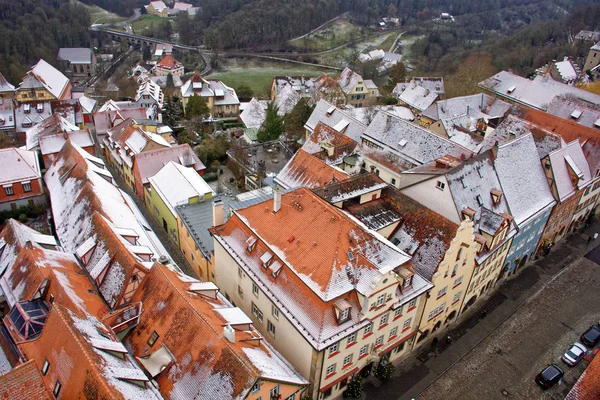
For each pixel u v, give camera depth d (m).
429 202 57.47
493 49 194.25
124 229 54.16
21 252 47.44
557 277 68.06
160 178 74.12
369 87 151.50
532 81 118.25
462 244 49.59
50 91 139.25
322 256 43.84
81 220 57.06
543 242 71.56
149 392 35.94
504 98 121.00
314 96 125.00
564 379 52.31
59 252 50.25
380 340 47.78
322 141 79.00
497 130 76.81
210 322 38.78
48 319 36.97
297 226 47.00
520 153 64.50
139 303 43.28
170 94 151.88
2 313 49.91
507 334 57.81
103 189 63.56
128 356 38.47
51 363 35.53
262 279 46.38
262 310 47.59
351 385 47.34
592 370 39.47
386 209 55.62
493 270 61.19
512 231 58.41
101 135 103.31
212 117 134.25
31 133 94.50
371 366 49.84
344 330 41.53
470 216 53.00
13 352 42.03
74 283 45.84
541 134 71.88
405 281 45.84
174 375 38.00
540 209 63.62
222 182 87.75
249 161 89.12
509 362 54.06
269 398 38.19
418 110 126.81
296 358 43.84
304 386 41.69
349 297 42.69
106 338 38.25
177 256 67.81
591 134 76.56
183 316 39.78
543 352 55.62
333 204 53.38
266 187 67.69
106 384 31.39
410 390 49.84
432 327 55.12
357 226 44.97
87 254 49.69
